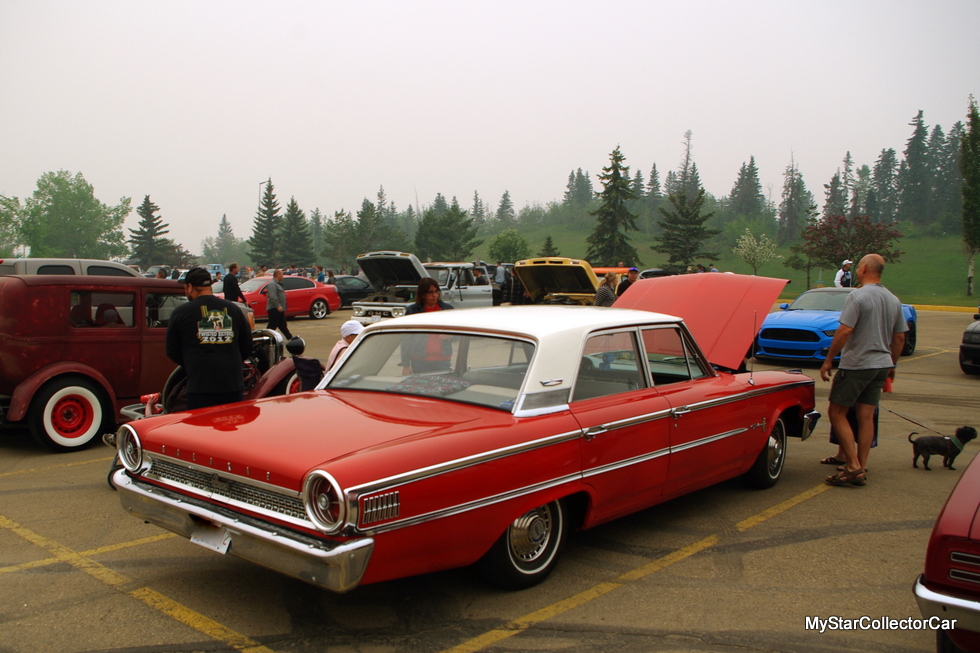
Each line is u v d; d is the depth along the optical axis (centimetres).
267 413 375
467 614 350
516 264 1670
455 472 315
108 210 12812
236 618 348
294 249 10444
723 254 13450
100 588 384
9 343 663
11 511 518
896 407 910
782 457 587
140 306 743
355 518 280
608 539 459
